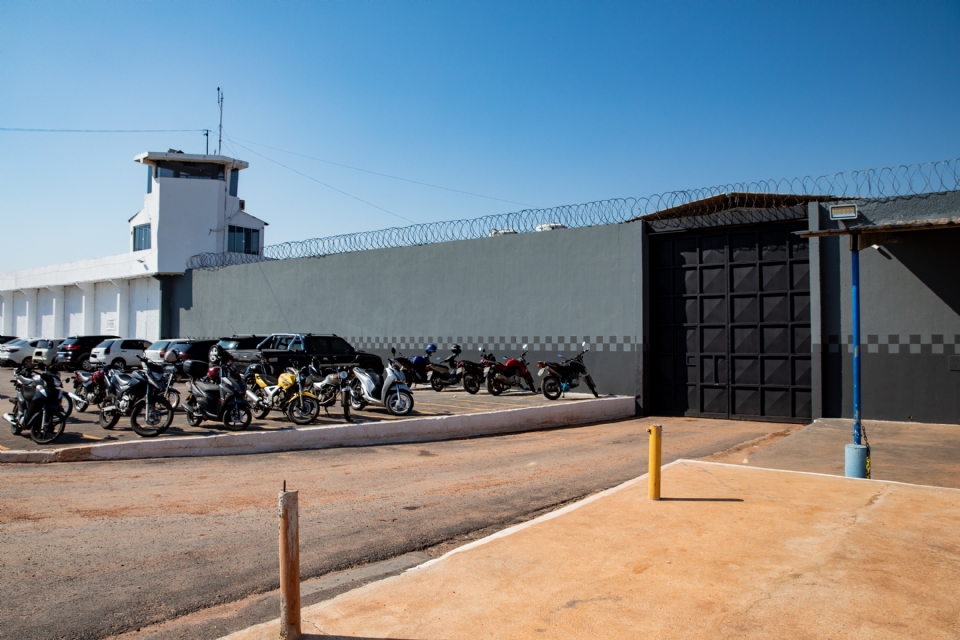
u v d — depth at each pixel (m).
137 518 6.79
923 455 10.37
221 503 7.49
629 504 7.04
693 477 8.42
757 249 16.14
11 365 32.50
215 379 12.32
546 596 4.61
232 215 35.06
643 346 17.39
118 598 4.74
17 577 5.09
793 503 7.04
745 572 5.02
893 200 14.05
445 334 21.59
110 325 37.28
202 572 5.30
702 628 4.09
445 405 16.38
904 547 5.57
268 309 27.95
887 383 14.06
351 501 7.74
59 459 9.77
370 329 23.81
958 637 3.97
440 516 7.13
